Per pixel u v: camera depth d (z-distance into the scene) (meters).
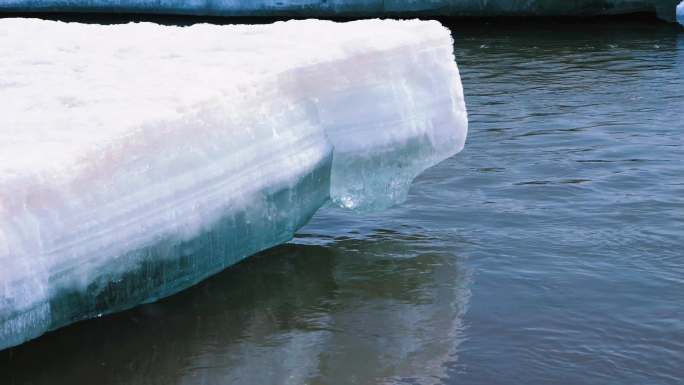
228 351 5.20
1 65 6.55
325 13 20.41
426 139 6.73
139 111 5.18
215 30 7.33
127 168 4.94
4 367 4.93
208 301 5.79
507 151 9.53
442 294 5.95
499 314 5.65
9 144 4.74
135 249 5.05
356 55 6.34
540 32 18.77
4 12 22.03
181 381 4.87
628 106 11.70
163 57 6.55
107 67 6.30
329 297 5.91
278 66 6.03
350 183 6.54
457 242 6.88
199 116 5.33
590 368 4.99
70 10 21.53
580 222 7.29
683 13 18.72
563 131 10.41
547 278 6.18
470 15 20.42
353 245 6.81
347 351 5.21
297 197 6.07
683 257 6.54
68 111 5.27
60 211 4.60
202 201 5.41
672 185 8.24
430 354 5.16
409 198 7.92
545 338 5.32
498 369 5.00
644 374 4.93
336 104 6.30
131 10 21.33
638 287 6.02
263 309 5.70
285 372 4.98
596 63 15.02
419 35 6.72
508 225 7.25
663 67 14.45
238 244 5.79
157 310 5.62
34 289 4.46
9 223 4.34
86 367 4.97
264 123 5.79
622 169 8.79
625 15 20.69
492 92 12.88
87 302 4.89
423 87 6.70
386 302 5.84
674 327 5.45
